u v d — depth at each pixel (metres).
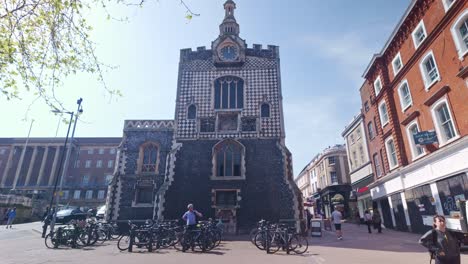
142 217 21.23
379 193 25.69
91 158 65.62
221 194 20.67
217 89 24.11
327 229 25.19
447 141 15.84
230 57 25.05
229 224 19.48
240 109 23.05
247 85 23.95
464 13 14.23
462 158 14.30
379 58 23.86
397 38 21.17
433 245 5.70
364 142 30.72
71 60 7.06
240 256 10.70
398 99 21.80
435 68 17.00
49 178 62.28
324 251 11.94
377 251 11.70
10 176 62.34
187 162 21.45
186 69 24.91
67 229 13.54
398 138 21.59
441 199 16.34
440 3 16.14
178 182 20.81
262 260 9.82
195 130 22.48
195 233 12.30
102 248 12.91
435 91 16.91
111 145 66.44
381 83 23.92
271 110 22.89
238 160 21.64
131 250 11.95
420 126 18.69
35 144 65.25
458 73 14.49
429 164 17.34
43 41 6.90
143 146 23.66
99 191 61.47
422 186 18.41
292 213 19.66
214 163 21.31
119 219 21.16
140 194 22.34
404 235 18.19
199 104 23.42
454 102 15.16
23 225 27.59
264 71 24.42
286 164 21.06
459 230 10.55
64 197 60.47
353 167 34.84
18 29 6.55
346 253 11.30
